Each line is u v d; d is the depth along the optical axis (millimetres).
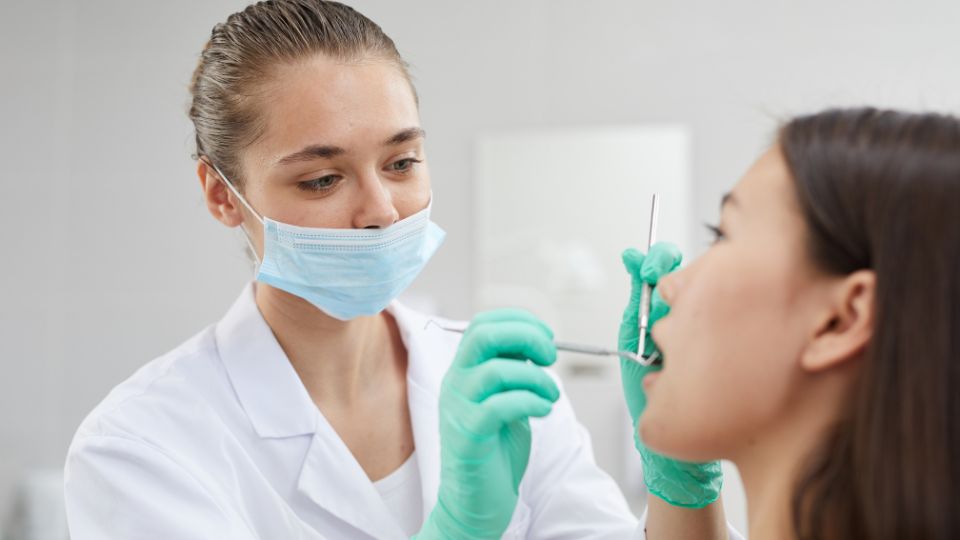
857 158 789
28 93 3148
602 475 1399
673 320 867
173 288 3086
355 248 1192
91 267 3119
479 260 2920
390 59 1198
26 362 3131
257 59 1172
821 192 796
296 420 1276
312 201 1187
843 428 801
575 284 2857
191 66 3094
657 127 2826
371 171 1171
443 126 2961
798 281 806
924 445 728
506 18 2932
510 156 2904
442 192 2957
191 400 1245
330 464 1268
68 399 3113
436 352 1438
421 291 2955
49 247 3131
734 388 824
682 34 2840
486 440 1017
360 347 1338
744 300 821
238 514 1192
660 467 1113
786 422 825
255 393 1280
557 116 2906
